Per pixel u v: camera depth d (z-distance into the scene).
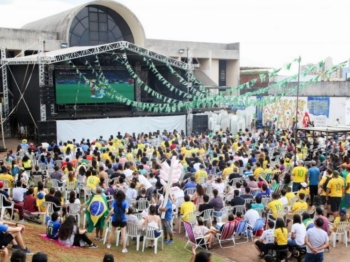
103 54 32.72
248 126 33.84
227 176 15.05
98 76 35.56
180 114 33.88
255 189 13.55
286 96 36.47
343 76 41.44
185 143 21.80
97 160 17.14
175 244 11.20
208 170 16.17
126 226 10.38
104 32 39.50
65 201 13.75
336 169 14.77
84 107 35.72
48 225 10.24
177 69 36.91
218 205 11.95
